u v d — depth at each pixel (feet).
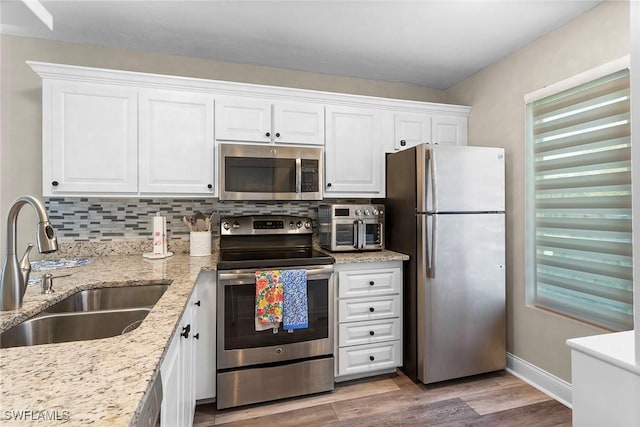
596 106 6.36
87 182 6.75
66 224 7.58
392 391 7.28
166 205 8.23
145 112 7.05
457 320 7.50
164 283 5.40
